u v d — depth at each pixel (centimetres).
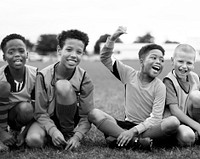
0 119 378
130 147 368
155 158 334
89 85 390
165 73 1457
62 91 360
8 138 379
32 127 380
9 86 369
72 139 371
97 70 2402
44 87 382
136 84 391
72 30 389
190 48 396
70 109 370
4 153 360
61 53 384
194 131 406
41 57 6359
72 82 385
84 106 389
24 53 391
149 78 391
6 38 391
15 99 393
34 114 390
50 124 374
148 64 382
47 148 371
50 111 385
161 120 373
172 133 366
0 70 398
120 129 369
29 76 400
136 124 388
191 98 380
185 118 382
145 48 390
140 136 371
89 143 399
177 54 395
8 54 386
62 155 344
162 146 383
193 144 386
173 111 387
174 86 394
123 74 402
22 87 395
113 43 399
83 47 384
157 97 381
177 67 393
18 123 394
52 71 387
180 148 372
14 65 384
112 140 370
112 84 1371
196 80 409
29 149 371
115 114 606
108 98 898
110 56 404
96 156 341
